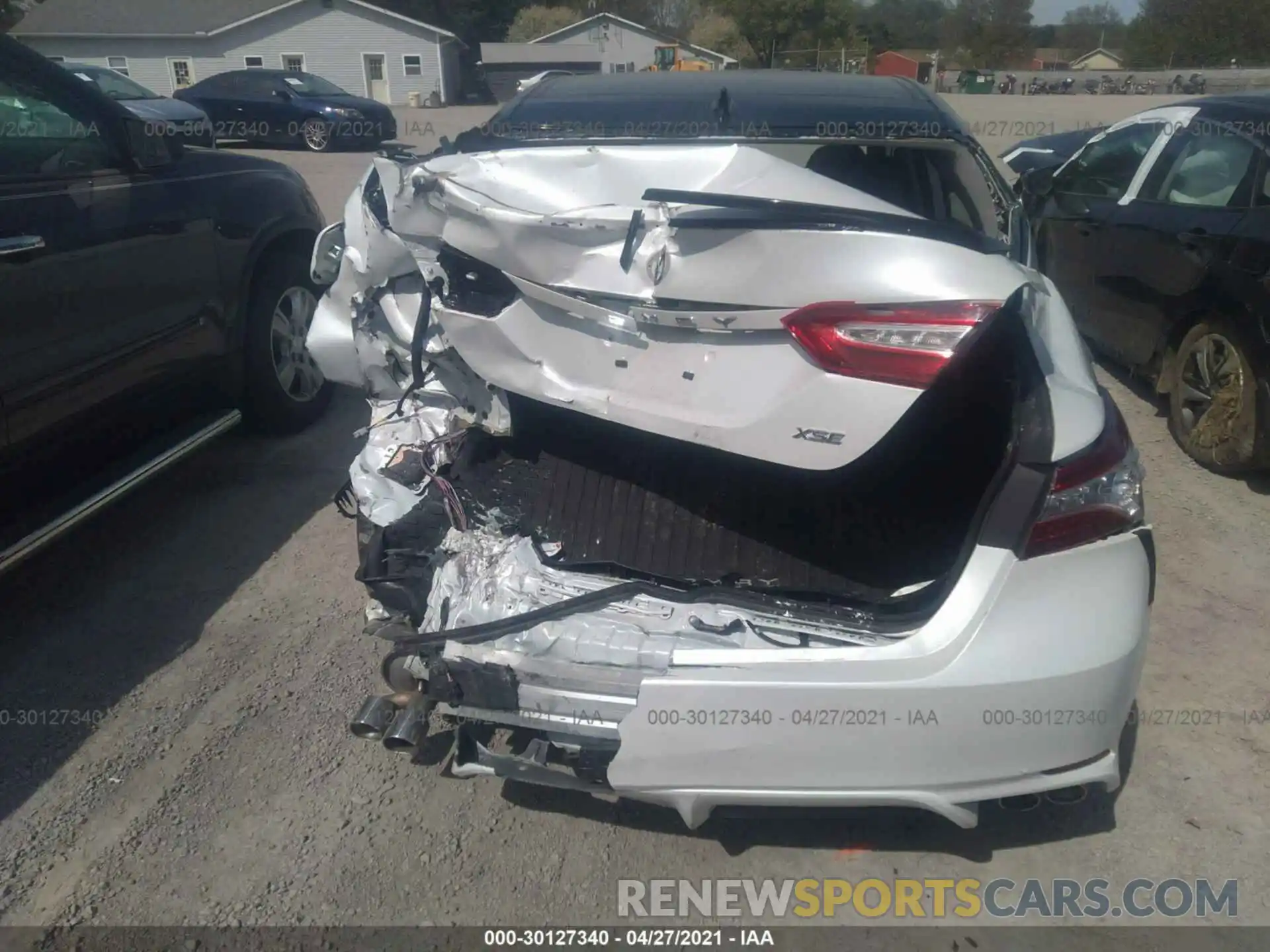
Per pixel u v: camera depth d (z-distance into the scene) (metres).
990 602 2.22
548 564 2.56
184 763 2.98
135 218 3.87
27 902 2.54
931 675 2.19
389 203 2.73
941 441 2.70
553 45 46.72
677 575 2.55
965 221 3.34
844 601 2.43
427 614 2.55
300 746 3.05
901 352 2.12
